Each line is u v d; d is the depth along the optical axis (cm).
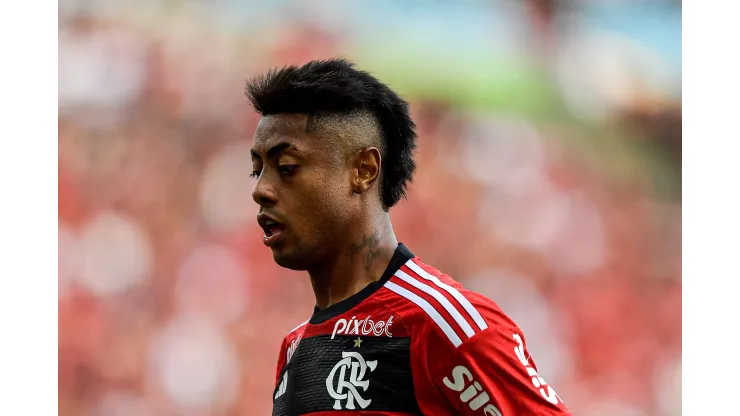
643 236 3556
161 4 3334
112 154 3148
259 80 909
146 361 2956
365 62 3569
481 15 3694
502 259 3362
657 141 3691
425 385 805
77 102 3169
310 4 3544
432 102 3550
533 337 3275
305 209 848
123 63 3241
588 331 3356
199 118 3256
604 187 3578
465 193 3412
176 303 3019
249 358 2989
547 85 3681
